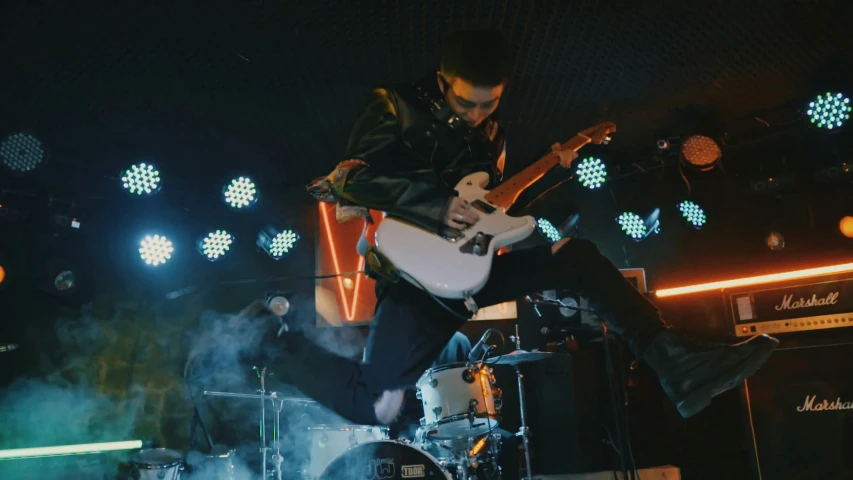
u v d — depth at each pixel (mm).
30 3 3498
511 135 5234
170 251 5293
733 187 5434
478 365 4285
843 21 4020
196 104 4598
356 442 4508
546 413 4875
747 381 4055
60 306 5207
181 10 3639
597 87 4613
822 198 5102
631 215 5508
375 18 3799
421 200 1925
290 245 5527
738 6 3873
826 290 3939
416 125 2090
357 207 2170
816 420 3836
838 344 3855
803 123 4832
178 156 5309
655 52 4258
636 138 5348
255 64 4172
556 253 1976
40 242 5152
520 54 4207
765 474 3916
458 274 1885
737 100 4859
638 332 1904
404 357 1993
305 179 5785
